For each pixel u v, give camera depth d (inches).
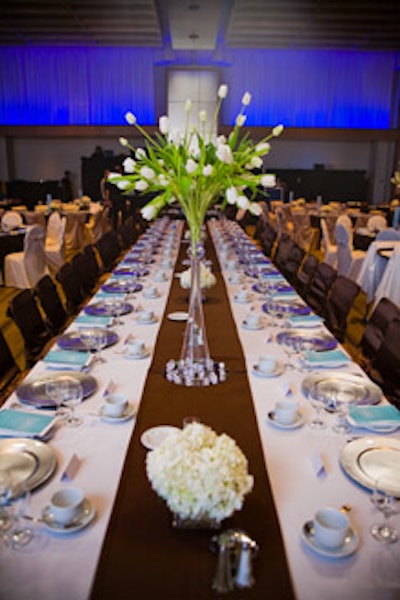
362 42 546.9
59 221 309.3
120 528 47.9
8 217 313.3
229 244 233.5
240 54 602.2
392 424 65.1
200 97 610.9
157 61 600.7
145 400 73.4
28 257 250.4
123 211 494.0
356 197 617.6
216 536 46.3
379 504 49.2
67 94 603.8
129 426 66.6
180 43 499.8
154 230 287.0
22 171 631.8
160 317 114.3
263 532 47.5
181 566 43.6
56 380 78.7
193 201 80.0
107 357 90.0
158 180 79.0
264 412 70.6
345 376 80.6
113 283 144.6
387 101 618.2
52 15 451.5
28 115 606.9
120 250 275.1
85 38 537.3
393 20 463.5
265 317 115.0
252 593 41.2
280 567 43.6
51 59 595.5
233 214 443.5
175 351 92.3
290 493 53.6
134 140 614.5
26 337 114.1
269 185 77.5
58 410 69.4
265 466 57.6
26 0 407.2
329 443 62.9
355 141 636.7
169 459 45.1
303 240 403.2
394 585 42.2
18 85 600.1
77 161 631.2
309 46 567.2
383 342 103.1
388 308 113.0
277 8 425.7
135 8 426.0
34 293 131.4
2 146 612.1
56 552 45.3
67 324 147.5
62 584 42.2
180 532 47.4
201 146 76.5
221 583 41.7
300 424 66.4
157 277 152.2
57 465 57.9
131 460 58.5
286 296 131.3
